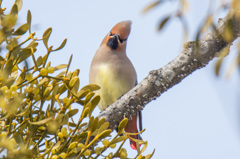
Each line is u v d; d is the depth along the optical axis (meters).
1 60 4.11
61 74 4.18
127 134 4.09
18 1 4.02
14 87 3.81
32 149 3.97
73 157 4.11
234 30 4.53
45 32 3.94
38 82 4.32
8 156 3.71
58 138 4.07
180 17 3.64
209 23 3.32
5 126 4.00
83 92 4.04
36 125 4.11
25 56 3.98
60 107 4.09
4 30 3.77
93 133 3.97
